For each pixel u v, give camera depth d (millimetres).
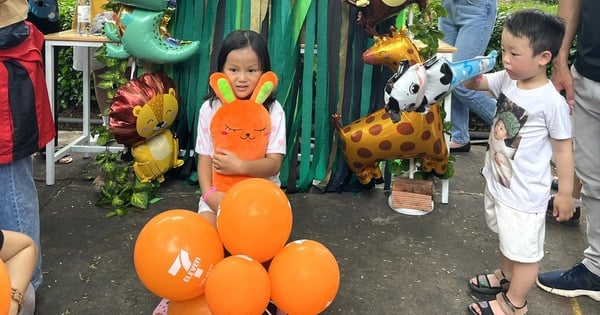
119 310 2270
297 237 2881
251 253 1862
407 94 2207
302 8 3238
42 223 2975
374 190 3473
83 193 3375
